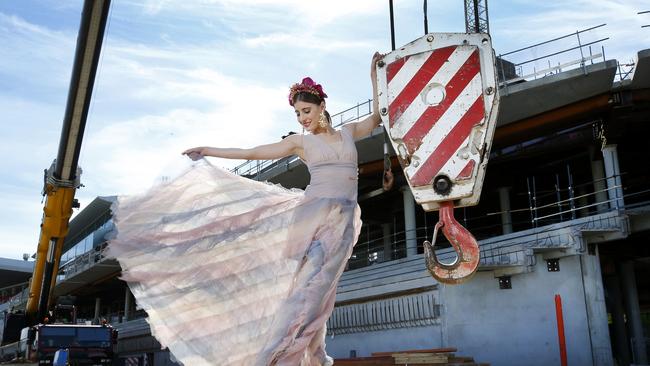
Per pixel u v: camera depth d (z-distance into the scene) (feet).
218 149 11.87
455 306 63.31
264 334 9.90
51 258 65.67
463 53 10.55
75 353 55.62
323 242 10.39
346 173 11.18
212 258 10.64
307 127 11.61
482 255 67.36
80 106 51.65
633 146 89.40
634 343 74.95
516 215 113.39
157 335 10.43
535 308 62.08
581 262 62.44
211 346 10.11
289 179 106.32
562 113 79.92
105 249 11.02
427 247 9.92
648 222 62.59
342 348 75.15
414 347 66.23
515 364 61.21
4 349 68.59
